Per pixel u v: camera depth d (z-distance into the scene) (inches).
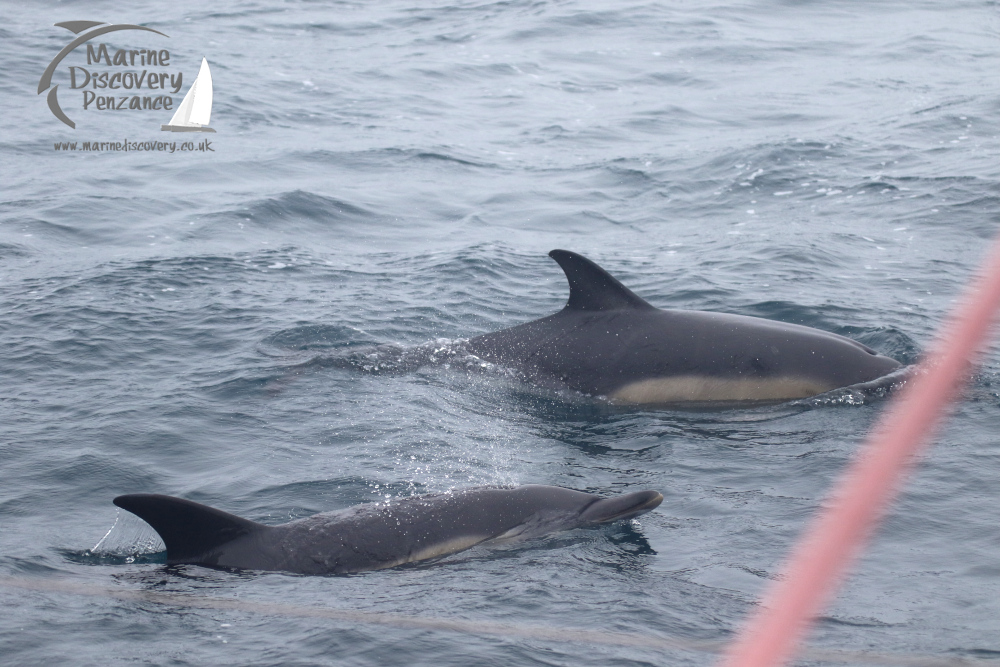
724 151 3319.4
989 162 3026.6
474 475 1227.9
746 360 1535.4
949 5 5885.8
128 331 1792.6
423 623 812.6
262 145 3491.6
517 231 2620.6
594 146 3531.0
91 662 746.2
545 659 756.0
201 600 857.5
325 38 5423.2
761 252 2341.3
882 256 2294.5
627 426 1414.9
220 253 2326.5
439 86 4458.7
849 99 4023.1
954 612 845.2
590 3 5964.6
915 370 1553.9
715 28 5374.0
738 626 817.5
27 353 1672.0
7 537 1024.9
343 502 1144.2
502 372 1600.6
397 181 3093.0
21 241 2401.6
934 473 1171.9
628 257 2347.4
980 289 287.3
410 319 1910.7
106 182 2999.5
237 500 1146.7
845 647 779.4
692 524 1058.7
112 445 1300.4
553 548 984.3
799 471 1221.7
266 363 1644.9
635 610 845.8
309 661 749.3
